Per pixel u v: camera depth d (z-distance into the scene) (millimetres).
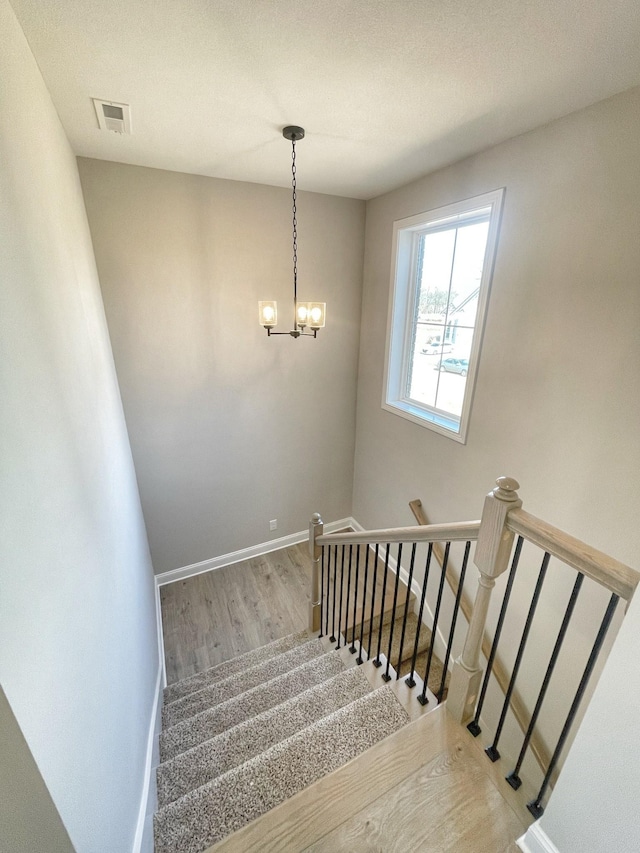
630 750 765
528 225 1928
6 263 780
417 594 3289
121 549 1778
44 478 838
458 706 1371
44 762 656
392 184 2783
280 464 3693
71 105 1638
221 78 1467
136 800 1339
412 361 3244
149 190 2494
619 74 1378
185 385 3029
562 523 1974
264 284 3051
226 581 3586
